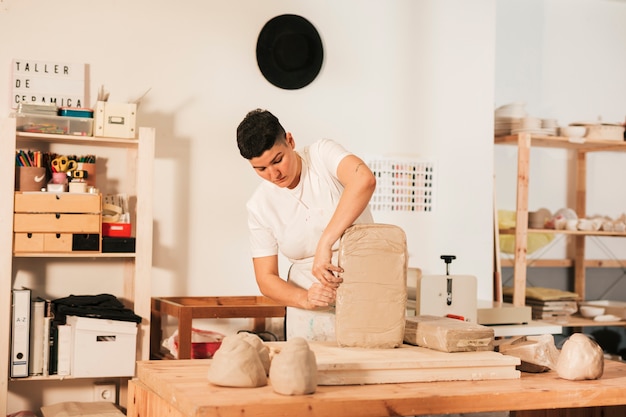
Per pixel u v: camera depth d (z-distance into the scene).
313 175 2.95
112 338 3.90
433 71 5.13
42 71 4.22
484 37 5.28
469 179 5.23
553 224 5.45
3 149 3.80
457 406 1.94
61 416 3.79
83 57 4.30
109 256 4.02
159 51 4.45
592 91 6.10
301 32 4.74
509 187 5.79
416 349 2.27
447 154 5.16
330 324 2.97
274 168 2.68
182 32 4.50
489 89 5.30
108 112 4.00
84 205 3.95
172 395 1.90
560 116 6.00
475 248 5.24
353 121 4.91
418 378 2.09
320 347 2.27
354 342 2.26
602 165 6.12
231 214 4.61
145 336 4.05
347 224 2.40
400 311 2.28
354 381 2.02
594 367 2.19
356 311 2.27
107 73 4.35
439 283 3.89
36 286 4.22
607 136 5.43
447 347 2.21
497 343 2.48
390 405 1.87
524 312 4.47
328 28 4.84
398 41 5.03
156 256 4.45
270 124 2.61
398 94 5.03
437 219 5.14
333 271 2.32
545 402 2.04
